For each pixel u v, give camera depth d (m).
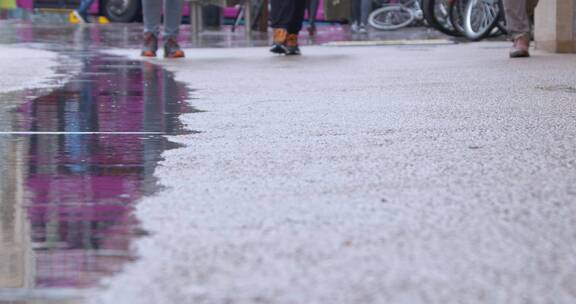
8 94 5.39
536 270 1.54
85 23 23.12
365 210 2.06
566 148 2.97
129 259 1.64
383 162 2.76
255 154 2.99
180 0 9.66
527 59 8.30
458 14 14.42
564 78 5.99
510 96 4.82
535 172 2.54
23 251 1.71
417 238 1.77
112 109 4.57
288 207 2.11
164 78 6.67
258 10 20.39
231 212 2.07
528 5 8.68
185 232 1.86
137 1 24.81
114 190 2.40
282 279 1.50
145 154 3.06
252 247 1.72
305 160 2.84
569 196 2.19
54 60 8.81
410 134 3.39
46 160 2.97
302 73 7.01
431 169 2.62
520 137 3.25
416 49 11.12
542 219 1.93
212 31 20.28
